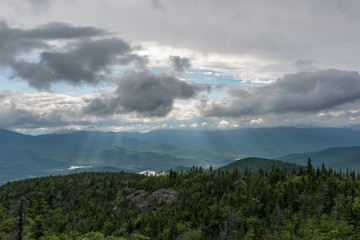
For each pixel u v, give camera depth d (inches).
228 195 7859.3
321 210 6200.8
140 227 7239.2
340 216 5841.5
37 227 3467.0
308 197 6914.4
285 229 5826.8
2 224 2278.5
